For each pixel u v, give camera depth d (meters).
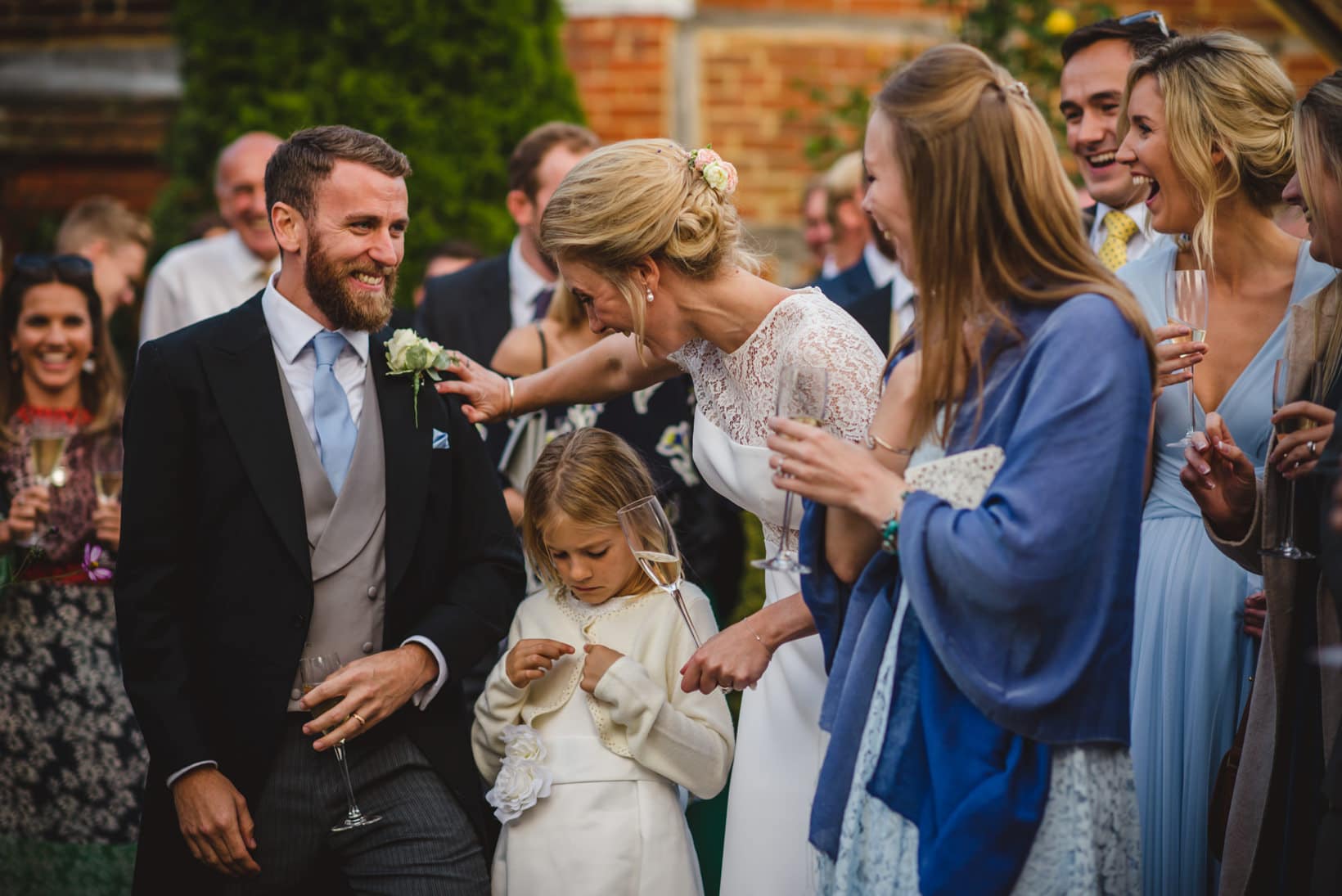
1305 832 2.62
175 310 5.54
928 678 2.24
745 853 2.86
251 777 2.80
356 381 2.97
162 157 6.80
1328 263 2.70
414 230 6.12
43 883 3.90
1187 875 2.97
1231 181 2.98
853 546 2.45
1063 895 2.15
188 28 6.36
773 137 7.39
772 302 2.84
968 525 2.14
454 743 2.98
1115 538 2.14
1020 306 2.23
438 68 6.22
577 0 7.30
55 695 3.91
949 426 2.26
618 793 2.95
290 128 6.18
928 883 2.16
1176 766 2.98
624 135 7.34
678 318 2.86
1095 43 3.67
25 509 3.84
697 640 2.89
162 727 2.77
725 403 2.94
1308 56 7.23
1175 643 3.00
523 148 4.49
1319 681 2.60
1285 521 2.66
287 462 2.84
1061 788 2.17
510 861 2.95
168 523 2.84
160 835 2.84
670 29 7.30
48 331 4.18
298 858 2.85
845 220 5.79
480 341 4.43
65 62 7.46
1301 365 2.72
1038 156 2.23
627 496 3.08
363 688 2.79
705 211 2.79
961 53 2.27
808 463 2.29
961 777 2.18
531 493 3.11
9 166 7.47
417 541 2.93
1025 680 2.16
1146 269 3.22
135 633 2.81
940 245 2.23
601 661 2.97
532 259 4.50
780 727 2.87
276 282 2.98
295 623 2.81
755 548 4.81
